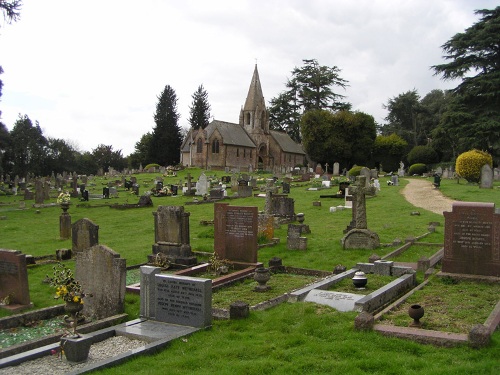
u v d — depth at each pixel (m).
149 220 31.28
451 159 79.25
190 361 8.22
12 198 50.78
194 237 23.34
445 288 12.33
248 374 7.63
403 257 17.77
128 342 9.69
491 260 12.88
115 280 11.55
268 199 27.20
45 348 9.04
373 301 11.01
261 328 9.95
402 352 8.22
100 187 59.72
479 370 7.29
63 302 13.19
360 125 85.88
